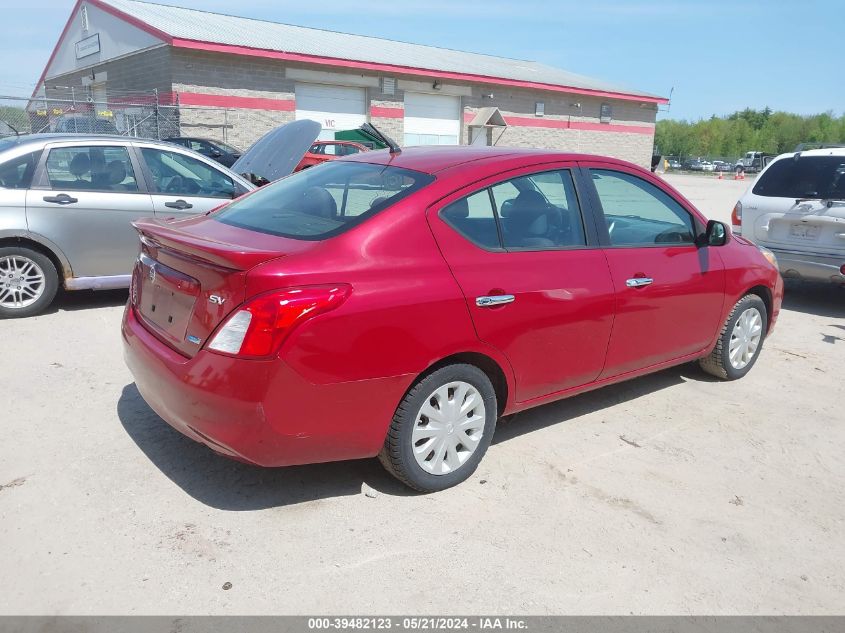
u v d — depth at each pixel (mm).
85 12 24781
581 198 4023
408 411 3254
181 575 2803
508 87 27625
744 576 2990
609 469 3850
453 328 3299
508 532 3205
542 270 3684
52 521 3115
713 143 89062
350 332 2994
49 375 4824
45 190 6094
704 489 3689
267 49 20844
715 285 4758
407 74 24344
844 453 4188
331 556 2971
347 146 17766
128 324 3641
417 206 3338
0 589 2676
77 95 26625
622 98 31500
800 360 5969
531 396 3846
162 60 20219
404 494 3484
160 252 3361
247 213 3768
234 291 2900
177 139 16062
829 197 7363
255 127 21453
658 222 4488
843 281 7266
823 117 93438
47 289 6270
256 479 3553
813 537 3303
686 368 5625
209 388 2920
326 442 3090
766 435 4395
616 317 4070
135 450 3789
